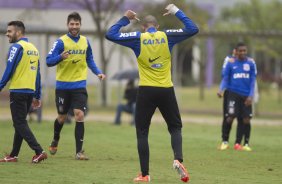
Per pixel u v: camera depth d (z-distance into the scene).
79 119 35.62
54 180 27.80
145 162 28.03
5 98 105.62
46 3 111.81
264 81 118.62
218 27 128.88
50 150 37.06
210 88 157.50
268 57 137.12
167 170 32.16
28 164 32.66
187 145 46.06
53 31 80.19
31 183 26.86
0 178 28.02
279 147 45.72
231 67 43.75
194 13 119.00
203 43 133.00
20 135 32.81
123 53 115.06
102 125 64.62
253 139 52.72
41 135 50.44
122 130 58.53
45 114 78.00
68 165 32.88
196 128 63.69
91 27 133.50
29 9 113.88
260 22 119.94
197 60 128.75
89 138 49.69
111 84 134.00
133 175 29.88
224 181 28.84
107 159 36.06
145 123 28.06
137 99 28.08
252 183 28.44
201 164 35.31
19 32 32.91
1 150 38.94
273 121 76.31
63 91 35.84
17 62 32.22
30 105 33.22
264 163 36.25
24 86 32.44
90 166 32.72
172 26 103.19
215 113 88.12
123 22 28.16
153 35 27.91
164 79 27.91
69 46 35.31
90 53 36.31
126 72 70.75
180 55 137.25
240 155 40.16
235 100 43.47
